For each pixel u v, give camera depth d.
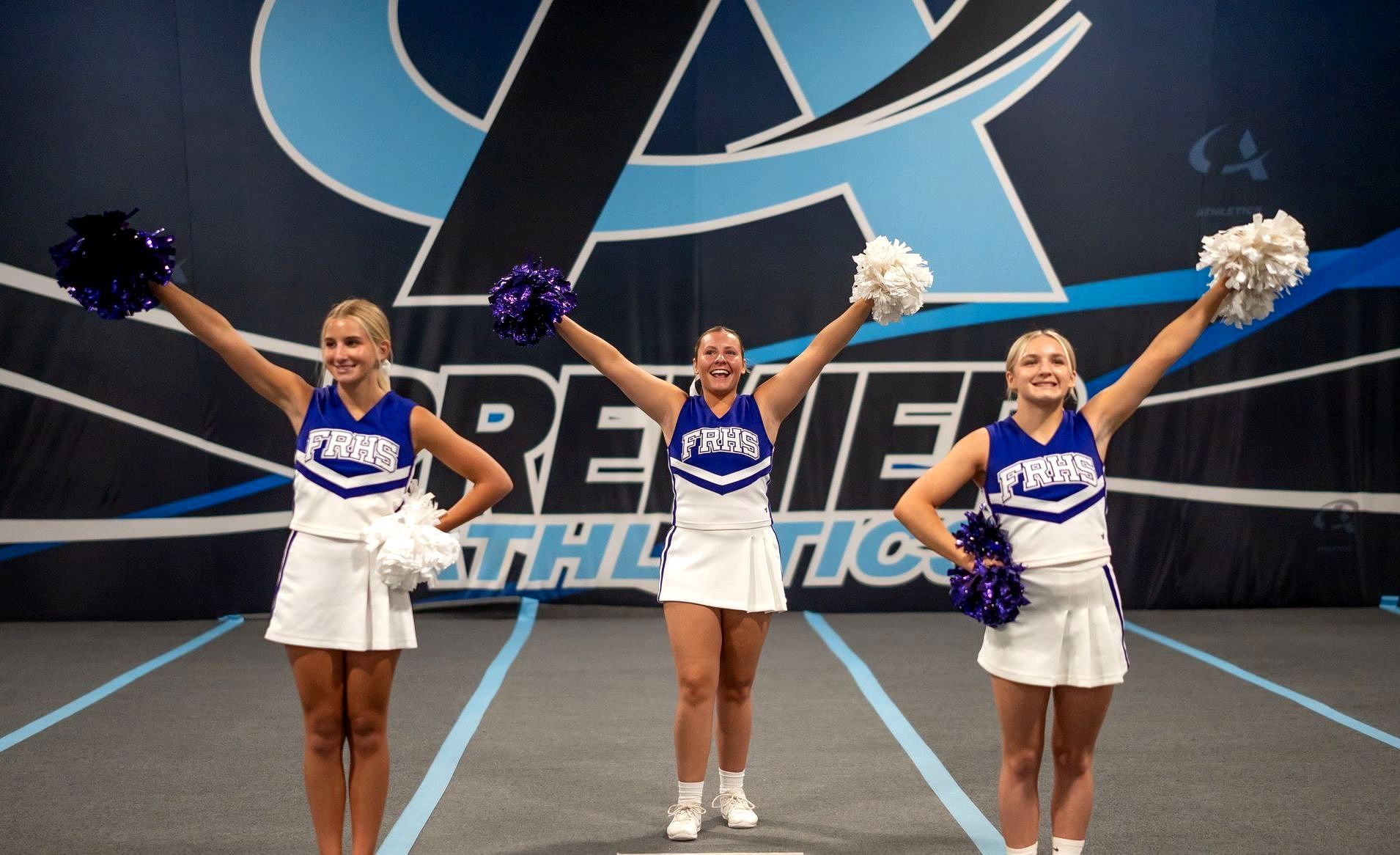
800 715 4.26
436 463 6.23
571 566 6.29
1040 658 2.36
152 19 5.96
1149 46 6.24
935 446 6.31
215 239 6.05
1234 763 3.60
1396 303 6.35
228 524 6.15
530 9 6.14
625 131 6.19
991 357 6.29
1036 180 6.26
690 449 3.08
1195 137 6.28
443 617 6.18
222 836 2.99
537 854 2.88
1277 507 6.40
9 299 5.96
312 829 3.04
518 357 6.23
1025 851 2.46
